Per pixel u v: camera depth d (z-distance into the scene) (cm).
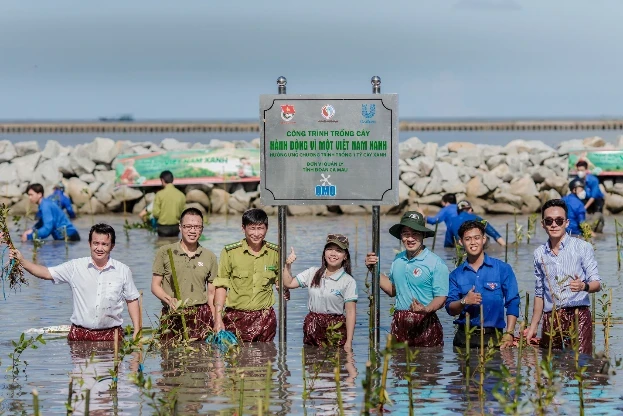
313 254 2048
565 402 940
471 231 1154
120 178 3123
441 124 18425
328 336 1059
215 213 3098
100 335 1211
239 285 1216
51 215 2270
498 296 1153
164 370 1074
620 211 2983
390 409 920
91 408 928
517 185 3083
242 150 3188
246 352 1161
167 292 1226
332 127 1170
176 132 17862
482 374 967
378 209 1179
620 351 1149
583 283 1091
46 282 1691
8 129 18300
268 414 881
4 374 1056
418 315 1171
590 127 18038
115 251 2106
